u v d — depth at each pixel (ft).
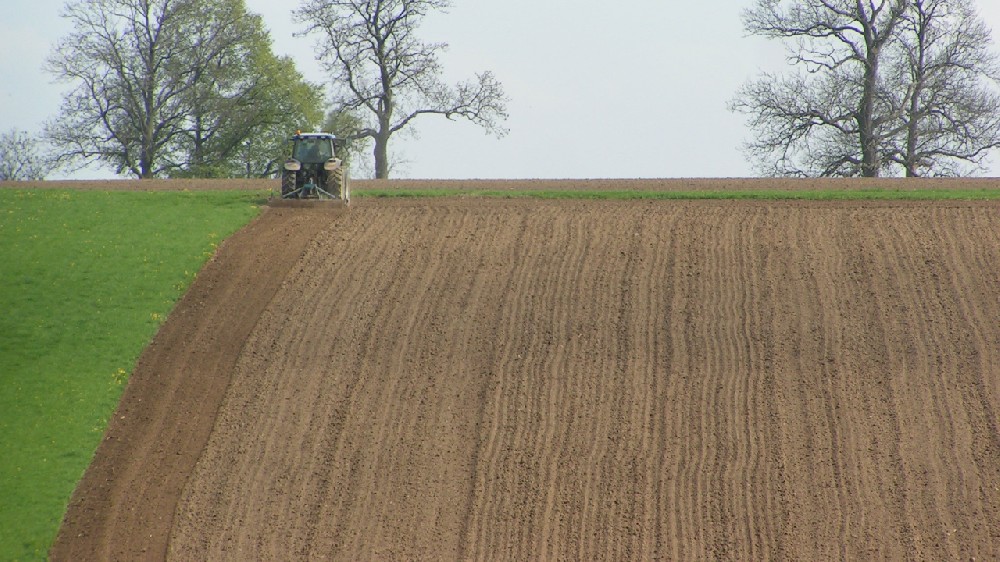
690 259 291.38
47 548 204.13
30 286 289.53
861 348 249.75
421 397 240.73
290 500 214.48
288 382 248.11
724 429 227.81
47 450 228.43
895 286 272.72
